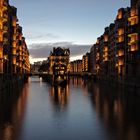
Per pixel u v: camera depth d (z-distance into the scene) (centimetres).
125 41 9625
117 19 10869
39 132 2216
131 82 7381
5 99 4750
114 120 2745
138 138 1998
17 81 11600
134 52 7656
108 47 14750
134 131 2230
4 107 3709
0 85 6425
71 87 8850
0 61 7081
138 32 7475
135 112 3266
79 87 8844
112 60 13025
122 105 3944
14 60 10638
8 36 8931
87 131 2252
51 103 4259
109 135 2103
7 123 2586
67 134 2150
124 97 5119
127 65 9131
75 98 5084
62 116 3011
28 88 8188
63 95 5772
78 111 3381
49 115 3070
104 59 15338
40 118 2872
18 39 12775
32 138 2022
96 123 2594
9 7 9400
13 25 10675
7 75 8206
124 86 8156
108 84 10750
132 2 8619
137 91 6238
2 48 7269
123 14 10700
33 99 4856
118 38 10650
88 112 3297
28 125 2500
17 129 2323
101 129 2323
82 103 4262
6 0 7819
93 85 10069
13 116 2986
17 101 4475
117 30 11069
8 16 8919
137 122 2627
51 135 2117
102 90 7231
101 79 16038
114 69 12256
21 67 14712
